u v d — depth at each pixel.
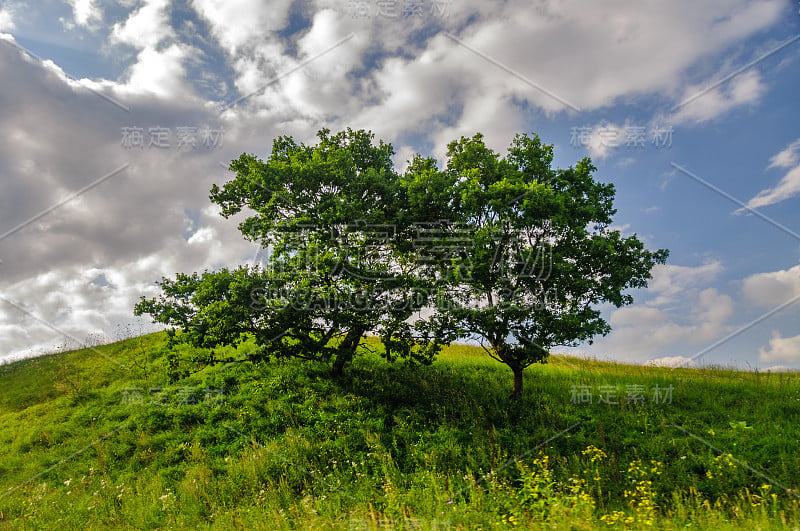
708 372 20.81
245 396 17.03
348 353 17.91
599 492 10.77
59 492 13.04
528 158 16.17
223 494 11.88
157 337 25.80
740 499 10.20
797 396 15.69
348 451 13.42
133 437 15.54
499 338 16.14
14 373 24.52
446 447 13.24
